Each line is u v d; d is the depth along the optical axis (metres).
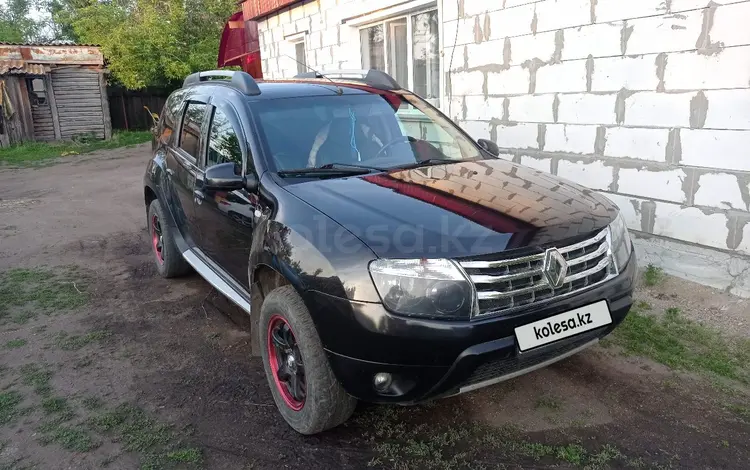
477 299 2.44
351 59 8.88
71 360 3.85
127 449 2.87
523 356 2.49
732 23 3.98
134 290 5.16
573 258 2.67
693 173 4.39
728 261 4.25
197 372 3.63
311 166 3.40
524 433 2.87
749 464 2.59
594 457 2.66
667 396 3.14
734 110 4.07
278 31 11.29
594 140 5.12
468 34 6.32
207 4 22.53
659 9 4.41
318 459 2.74
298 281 2.64
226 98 3.98
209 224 4.01
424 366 2.43
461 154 3.89
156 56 20.31
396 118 3.95
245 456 2.78
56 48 18.39
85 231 7.50
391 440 2.86
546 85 5.48
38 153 16.92
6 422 3.14
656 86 4.53
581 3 4.99
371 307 2.42
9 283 5.43
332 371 2.62
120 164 14.43
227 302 4.79
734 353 3.54
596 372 3.41
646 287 4.55
